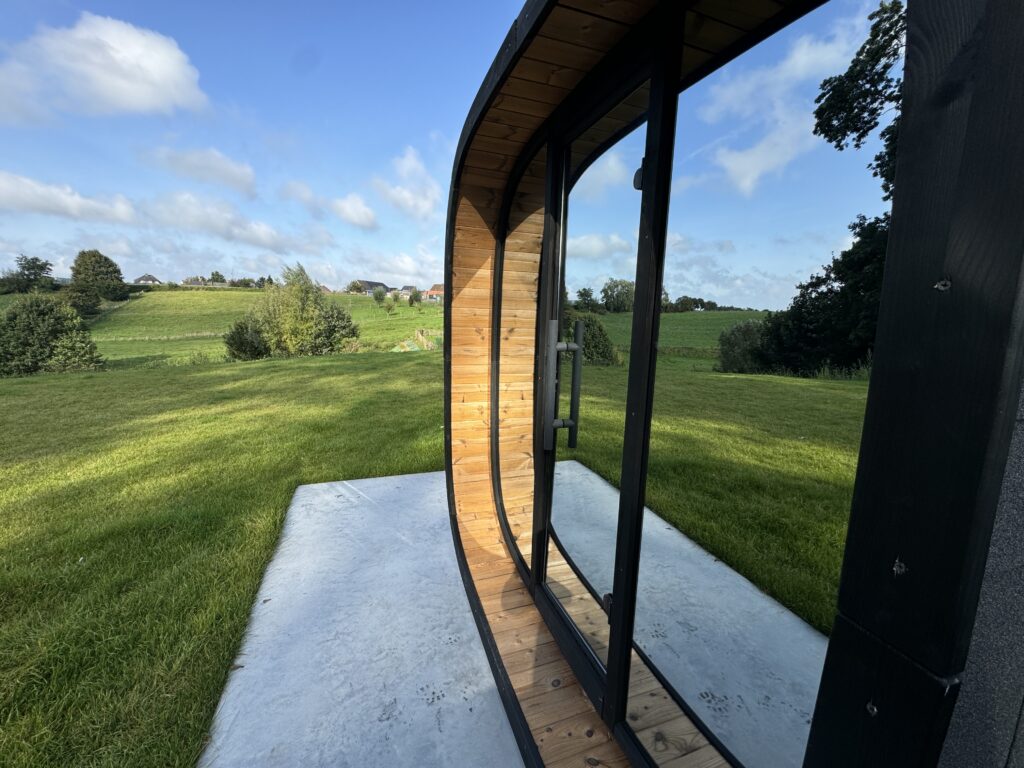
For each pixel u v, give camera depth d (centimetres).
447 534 268
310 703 153
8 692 157
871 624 49
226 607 198
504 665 163
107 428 595
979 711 48
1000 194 36
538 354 185
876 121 73
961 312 39
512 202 210
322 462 406
